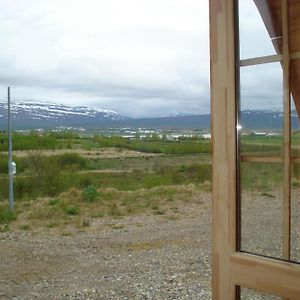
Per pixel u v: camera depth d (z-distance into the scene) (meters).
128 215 11.84
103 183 19.48
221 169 1.89
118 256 7.54
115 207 12.79
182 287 5.68
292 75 1.72
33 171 18.55
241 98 1.83
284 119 1.72
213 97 1.92
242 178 1.84
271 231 1.75
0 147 32.91
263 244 1.77
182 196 14.96
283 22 1.72
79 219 11.26
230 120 1.85
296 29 1.71
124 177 21.86
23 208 12.98
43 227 10.33
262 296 1.76
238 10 1.82
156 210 12.49
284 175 1.71
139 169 25.94
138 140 57.53
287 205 1.70
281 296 1.68
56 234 9.54
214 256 1.93
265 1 1.75
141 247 8.18
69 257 7.51
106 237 9.16
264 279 1.73
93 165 27.72
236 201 1.84
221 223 1.90
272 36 1.76
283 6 1.72
